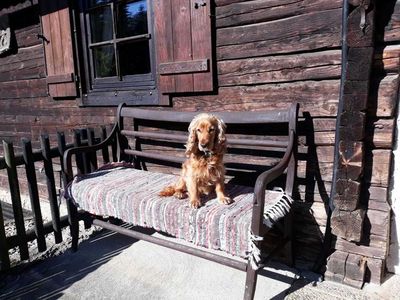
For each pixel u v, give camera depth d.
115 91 3.47
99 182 2.79
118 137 3.34
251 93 2.67
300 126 2.48
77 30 3.60
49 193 3.08
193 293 2.32
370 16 1.93
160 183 2.75
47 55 3.89
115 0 3.29
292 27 2.40
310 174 2.49
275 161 2.65
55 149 3.08
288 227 2.37
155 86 3.18
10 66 4.51
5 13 4.30
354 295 2.17
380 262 2.20
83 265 2.77
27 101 4.44
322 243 2.50
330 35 2.25
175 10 2.86
